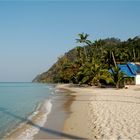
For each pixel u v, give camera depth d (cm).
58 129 1662
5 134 1612
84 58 8938
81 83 7775
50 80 19625
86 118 1989
